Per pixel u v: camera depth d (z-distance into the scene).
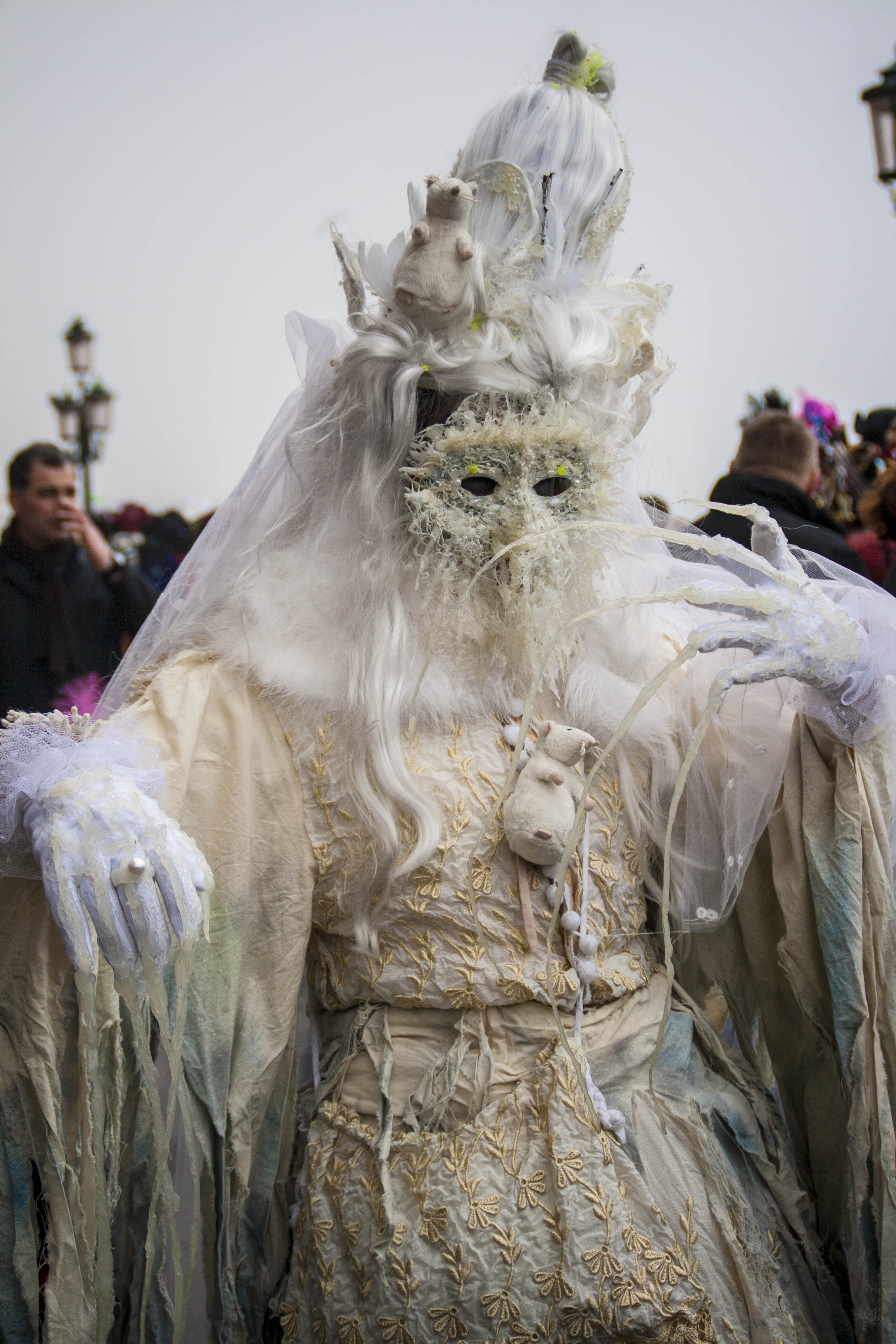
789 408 3.39
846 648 1.21
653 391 1.39
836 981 1.27
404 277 1.24
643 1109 1.21
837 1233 1.36
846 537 2.86
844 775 1.30
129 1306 1.23
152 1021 1.22
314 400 1.33
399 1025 1.23
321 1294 1.17
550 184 1.31
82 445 3.80
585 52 1.41
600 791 1.30
